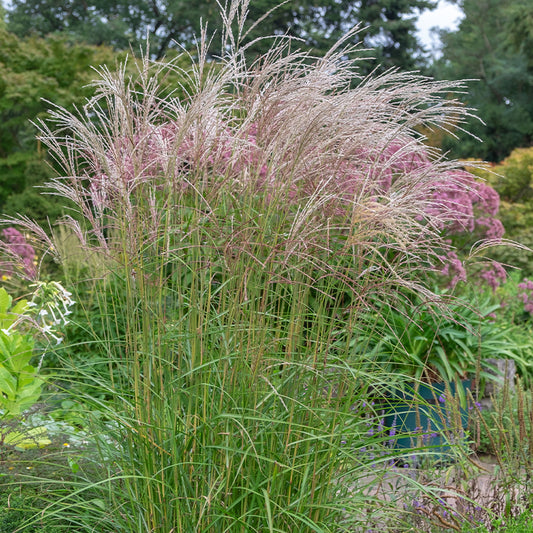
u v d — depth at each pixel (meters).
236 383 2.76
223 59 2.75
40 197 14.10
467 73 33.97
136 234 2.79
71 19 28.81
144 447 2.73
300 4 23.44
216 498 2.64
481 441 5.30
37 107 17.23
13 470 3.51
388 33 27.09
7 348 3.73
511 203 18.86
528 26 28.88
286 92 2.73
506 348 6.85
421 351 5.78
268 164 2.76
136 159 2.70
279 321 2.93
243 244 2.65
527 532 3.51
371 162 2.96
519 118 30.95
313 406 2.82
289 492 2.70
